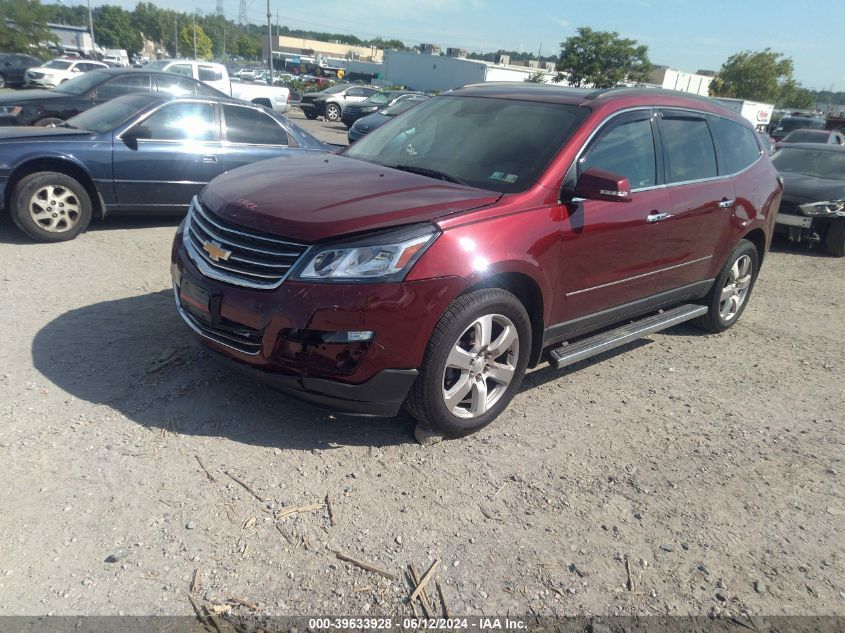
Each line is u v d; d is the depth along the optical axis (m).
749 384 4.80
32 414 3.42
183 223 3.96
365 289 3.02
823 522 3.23
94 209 6.93
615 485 3.36
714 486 3.44
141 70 11.96
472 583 2.62
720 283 5.46
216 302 3.28
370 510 2.97
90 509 2.80
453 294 3.19
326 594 2.50
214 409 3.64
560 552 2.84
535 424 3.90
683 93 5.03
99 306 4.92
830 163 10.77
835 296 7.52
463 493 3.16
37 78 24.84
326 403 3.20
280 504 2.95
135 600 2.39
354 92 27.86
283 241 3.13
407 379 3.21
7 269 5.59
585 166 3.91
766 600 2.69
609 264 4.09
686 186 4.65
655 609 2.59
